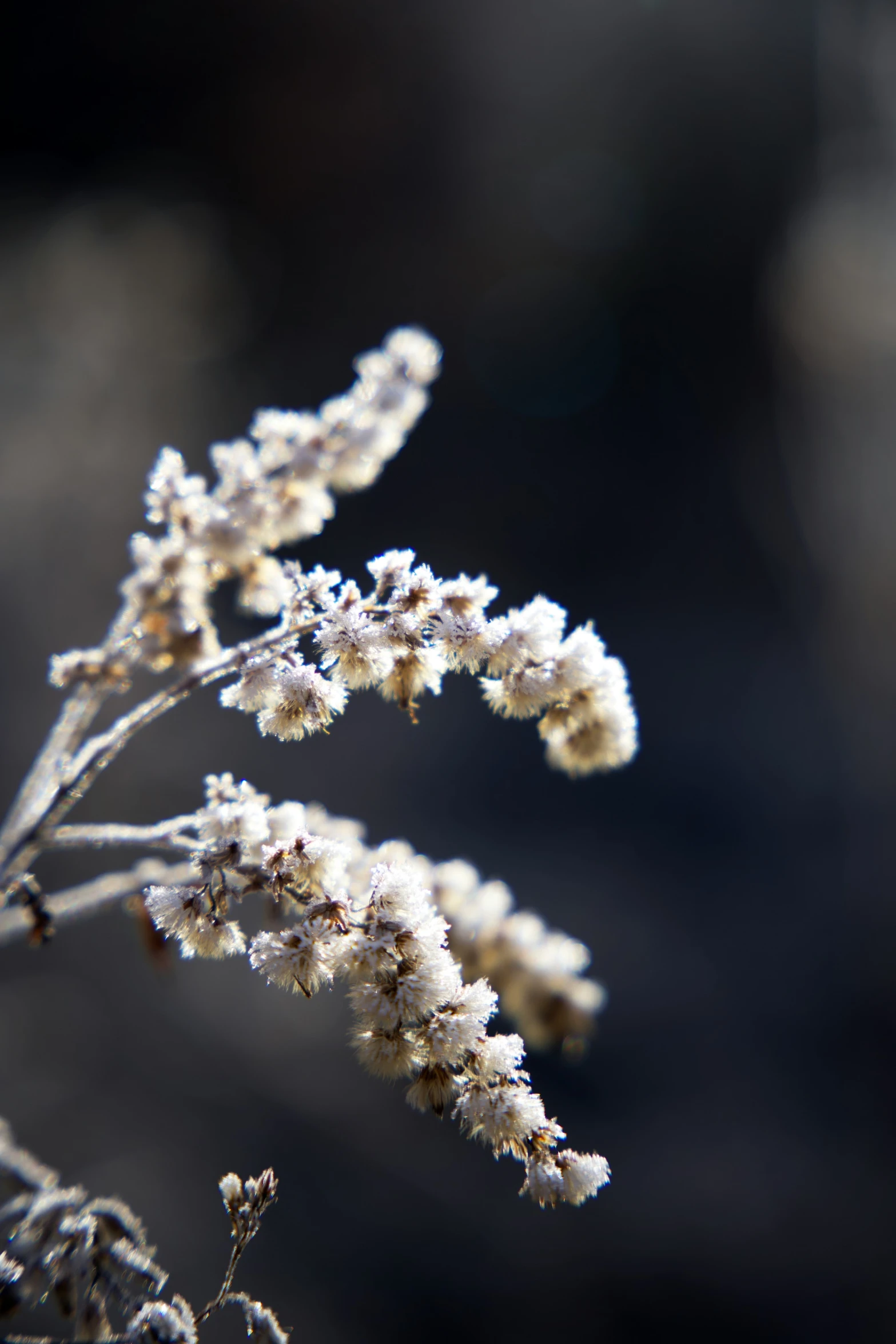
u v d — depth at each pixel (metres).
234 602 1.57
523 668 0.32
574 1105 1.34
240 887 0.31
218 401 2.07
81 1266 0.32
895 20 2.30
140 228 2.15
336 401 0.34
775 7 2.38
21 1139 0.85
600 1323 1.01
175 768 1.32
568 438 2.68
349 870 0.33
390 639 0.31
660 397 2.69
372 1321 0.89
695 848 1.83
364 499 2.47
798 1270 1.12
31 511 1.46
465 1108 0.30
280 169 2.36
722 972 1.58
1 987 0.98
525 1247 1.03
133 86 2.20
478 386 2.69
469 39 2.33
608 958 1.58
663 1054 1.42
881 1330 1.09
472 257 2.61
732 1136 1.30
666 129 2.53
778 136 2.49
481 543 2.55
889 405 2.36
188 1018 1.05
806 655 2.26
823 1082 1.42
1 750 1.16
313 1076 1.07
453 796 1.80
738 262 2.63
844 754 1.99
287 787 1.57
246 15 2.13
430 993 0.30
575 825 1.84
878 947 1.58
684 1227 1.15
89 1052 0.96
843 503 2.37
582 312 2.70
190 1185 0.89
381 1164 1.03
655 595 2.49
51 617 1.35
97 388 1.74
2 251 1.97
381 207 2.51
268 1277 0.87
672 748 2.03
